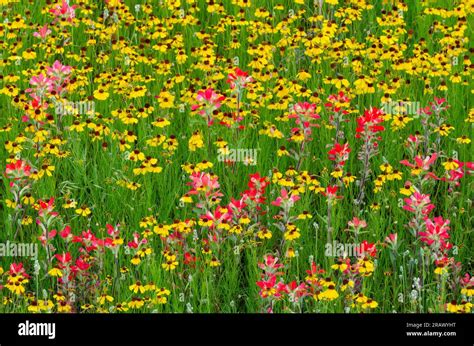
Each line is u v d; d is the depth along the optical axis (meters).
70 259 5.70
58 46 8.37
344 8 9.23
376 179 6.77
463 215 6.72
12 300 5.75
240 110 7.43
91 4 9.51
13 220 6.42
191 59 8.62
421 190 6.38
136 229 6.44
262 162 7.11
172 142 6.98
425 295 5.99
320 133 7.38
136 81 7.91
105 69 8.44
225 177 6.73
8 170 6.30
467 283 5.64
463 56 8.25
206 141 7.02
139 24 9.62
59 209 6.68
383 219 6.49
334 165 7.11
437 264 5.64
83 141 7.50
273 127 7.07
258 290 5.93
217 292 6.00
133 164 6.88
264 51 8.12
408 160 7.06
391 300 6.11
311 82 8.23
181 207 6.68
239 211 6.06
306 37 8.37
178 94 8.04
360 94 7.93
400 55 8.05
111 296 5.88
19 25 8.48
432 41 8.74
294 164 7.29
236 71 7.02
